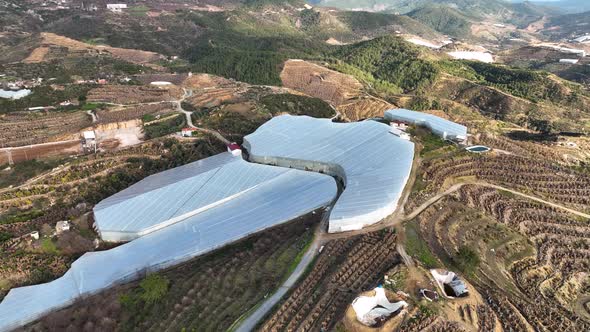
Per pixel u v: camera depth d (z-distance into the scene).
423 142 137.88
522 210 110.38
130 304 73.31
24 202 107.94
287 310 69.38
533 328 74.75
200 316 69.38
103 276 80.44
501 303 77.75
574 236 104.00
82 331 68.19
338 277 76.94
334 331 63.53
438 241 93.75
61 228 98.00
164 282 76.06
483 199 113.25
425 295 71.38
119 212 96.62
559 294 87.88
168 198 101.88
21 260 89.19
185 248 87.38
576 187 118.38
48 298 77.06
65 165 121.38
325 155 122.88
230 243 91.06
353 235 91.94
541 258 96.75
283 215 97.94
